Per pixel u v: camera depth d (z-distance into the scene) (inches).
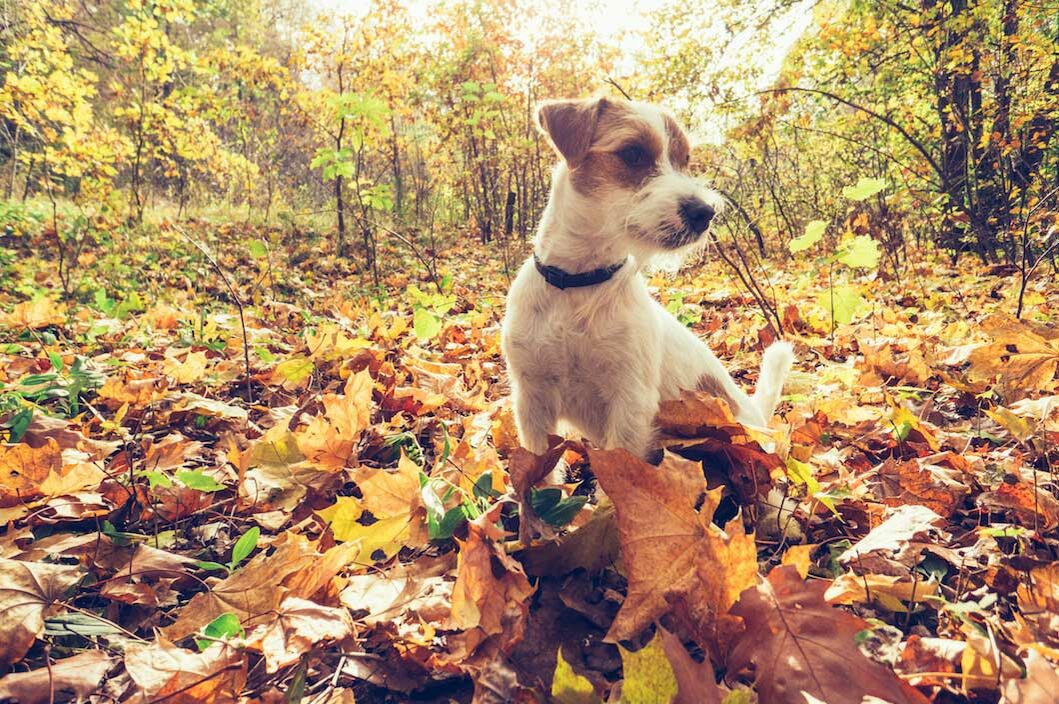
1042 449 25.4
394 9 127.1
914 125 108.3
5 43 105.7
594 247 25.0
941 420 32.6
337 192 119.3
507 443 30.1
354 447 27.0
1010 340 26.4
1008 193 86.3
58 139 87.3
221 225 133.4
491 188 180.9
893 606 17.8
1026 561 18.6
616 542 20.0
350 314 66.5
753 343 51.9
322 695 15.8
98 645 17.7
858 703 13.7
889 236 90.5
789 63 112.1
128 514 24.1
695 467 16.9
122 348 46.7
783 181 140.4
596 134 27.3
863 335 51.0
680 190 26.4
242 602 18.1
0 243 96.6
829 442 29.9
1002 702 13.4
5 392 32.2
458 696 16.3
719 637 15.8
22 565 18.0
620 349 24.7
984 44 89.2
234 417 31.9
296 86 129.9
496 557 18.3
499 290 93.9
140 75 111.7
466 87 123.6
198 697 14.8
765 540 22.0
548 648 17.3
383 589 19.2
